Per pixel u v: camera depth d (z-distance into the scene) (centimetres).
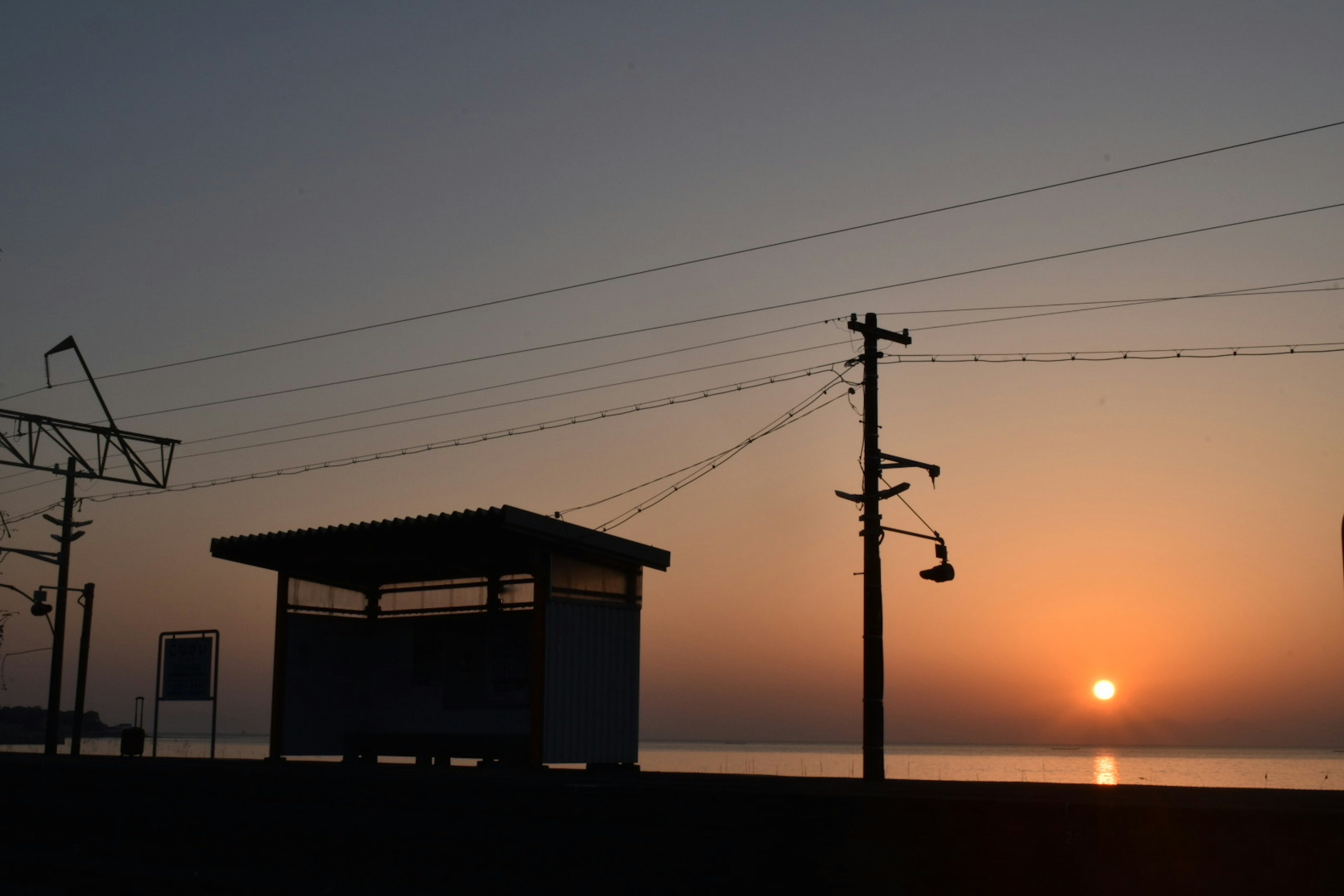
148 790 1848
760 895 1193
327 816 1612
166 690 2947
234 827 1720
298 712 2783
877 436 2297
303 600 2845
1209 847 937
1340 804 1037
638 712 2659
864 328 2334
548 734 2403
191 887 1593
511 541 2461
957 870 1066
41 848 1988
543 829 1388
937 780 1655
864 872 1124
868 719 2162
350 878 1566
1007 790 1386
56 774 2000
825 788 1457
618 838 1317
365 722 2930
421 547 2589
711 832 1245
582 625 2544
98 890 1645
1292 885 893
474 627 2808
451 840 1472
